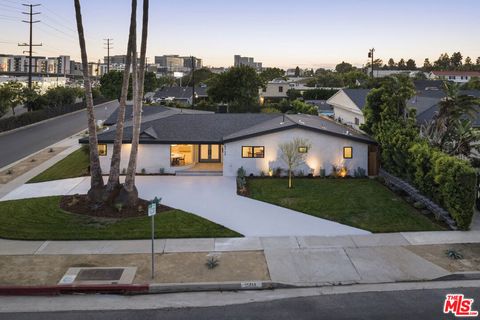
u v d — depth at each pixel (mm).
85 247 15656
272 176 27531
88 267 13891
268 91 90500
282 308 11477
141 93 20125
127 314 11156
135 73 20375
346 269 13930
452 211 17859
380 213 19781
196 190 24172
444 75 130000
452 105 23406
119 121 20453
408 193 22438
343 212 19984
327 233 17234
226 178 27281
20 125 53125
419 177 21203
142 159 28438
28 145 40406
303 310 11344
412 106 32438
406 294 12281
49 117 63219
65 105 72625
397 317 10898
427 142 23094
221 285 12734
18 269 13719
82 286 12523
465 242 16281
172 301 11969
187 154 29828
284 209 20516
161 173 28391
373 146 27984
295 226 18062
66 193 23250
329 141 27516
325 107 64312
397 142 24188
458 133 22797
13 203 21312
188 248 15602
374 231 17438
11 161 32875
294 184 25562
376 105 28875
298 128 27281
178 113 37500
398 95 27047
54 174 28188
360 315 11023
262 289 12758
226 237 16734
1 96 51062
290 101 74500
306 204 21297
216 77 71688
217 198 22500
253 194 23250
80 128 53000
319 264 14289
